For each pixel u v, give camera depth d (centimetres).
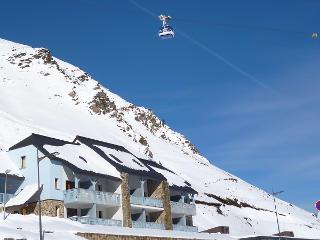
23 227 4203
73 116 16100
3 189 5656
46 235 4000
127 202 6088
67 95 18275
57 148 6000
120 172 6178
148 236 5069
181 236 5566
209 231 7562
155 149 18638
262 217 13550
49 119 14212
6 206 5453
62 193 5619
